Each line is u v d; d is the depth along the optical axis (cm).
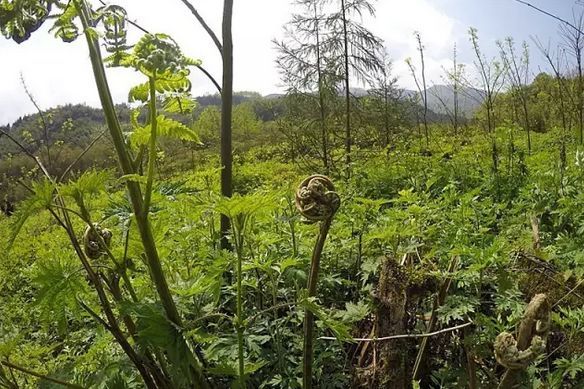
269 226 347
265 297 304
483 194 576
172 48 147
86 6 159
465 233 304
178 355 161
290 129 1145
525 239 329
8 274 544
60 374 198
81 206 167
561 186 465
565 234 362
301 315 254
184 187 199
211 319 281
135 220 176
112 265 196
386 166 764
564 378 245
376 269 295
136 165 166
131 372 212
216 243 316
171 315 169
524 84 995
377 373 250
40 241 759
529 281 282
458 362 254
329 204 171
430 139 1141
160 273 167
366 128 1153
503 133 766
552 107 1311
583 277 283
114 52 155
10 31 158
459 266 273
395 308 246
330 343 258
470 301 231
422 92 1132
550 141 899
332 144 1110
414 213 337
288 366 248
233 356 230
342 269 332
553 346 256
